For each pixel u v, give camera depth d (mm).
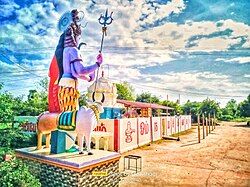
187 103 39906
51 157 6781
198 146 16203
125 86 35781
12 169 5645
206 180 8328
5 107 8430
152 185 7688
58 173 6559
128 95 36125
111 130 13352
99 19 8430
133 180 8180
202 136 22719
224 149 14914
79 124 7156
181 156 12562
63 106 7945
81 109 7328
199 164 10719
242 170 9727
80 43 8344
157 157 12266
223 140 19484
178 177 8641
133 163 10781
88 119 7184
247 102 40875
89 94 17297
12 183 5289
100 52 8211
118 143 13172
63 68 8086
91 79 8328
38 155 7109
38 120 7902
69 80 7961
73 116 7230
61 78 7992
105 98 17078
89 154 7184
